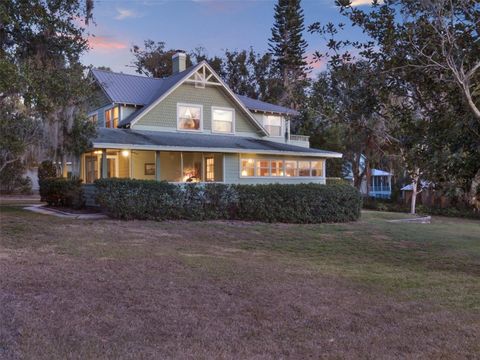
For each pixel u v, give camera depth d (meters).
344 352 3.89
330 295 5.80
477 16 6.66
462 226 16.67
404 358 3.78
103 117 21.33
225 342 4.04
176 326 4.40
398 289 6.28
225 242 10.06
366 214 19.14
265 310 5.04
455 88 7.03
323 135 29.70
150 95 21.00
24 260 6.96
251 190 13.98
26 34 9.26
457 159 6.71
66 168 21.36
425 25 6.85
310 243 10.46
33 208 16.89
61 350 3.66
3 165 11.60
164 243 9.38
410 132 7.48
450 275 7.38
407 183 24.59
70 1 9.16
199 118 21.12
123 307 4.89
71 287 5.54
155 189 13.04
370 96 7.67
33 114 10.11
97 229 10.70
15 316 4.38
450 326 4.66
